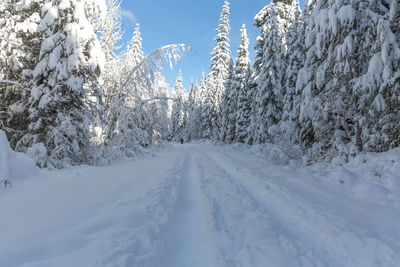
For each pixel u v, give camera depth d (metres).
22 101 9.20
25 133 9.34
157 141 18.92
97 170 8.34
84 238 2.92
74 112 9.25
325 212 4.54
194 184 7.14
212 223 3.96
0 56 8.98
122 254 2.60
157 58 11.42
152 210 4.24
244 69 28.80
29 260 2.35
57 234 2.96
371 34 7.96
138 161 11.73
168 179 7.02
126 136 12.51
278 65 19.09
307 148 11.47
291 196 5.58
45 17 8.35
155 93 14.30
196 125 45.62
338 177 7.27
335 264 2.90
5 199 4.36
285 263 2.86
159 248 3.01
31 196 4.61
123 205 4.32
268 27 20.03
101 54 9.17
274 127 19.09
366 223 4.05
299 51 17.12
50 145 8.68
